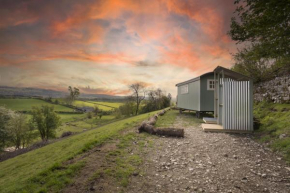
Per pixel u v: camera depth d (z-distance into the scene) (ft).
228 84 26.91
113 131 26.50
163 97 140.05
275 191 10.48
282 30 15.12
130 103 157.28
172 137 23.90
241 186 11.16
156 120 39.32
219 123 30.53
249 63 42.86
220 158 16.21
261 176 12.44
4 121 95.86
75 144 25.85
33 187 10.87
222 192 10.53
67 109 234.99
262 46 18.10
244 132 25.95
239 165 14.52
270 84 36.45
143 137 23.50
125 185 11.29
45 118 112.78
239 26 18.54
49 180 11.55
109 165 14.02
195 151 18.22
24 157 33.99
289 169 13.32
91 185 11.05
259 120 29.60
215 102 34.53
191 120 41.24
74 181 11.48
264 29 16.05
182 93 58.44
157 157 16.47
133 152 17.60
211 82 45.70
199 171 13.53
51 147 34.06
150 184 11.54
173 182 11.83
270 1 13.42
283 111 28.12
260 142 20.74
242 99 26.22
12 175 20.45
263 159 15.61
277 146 17.69
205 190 10.78
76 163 13.89
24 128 104.01
